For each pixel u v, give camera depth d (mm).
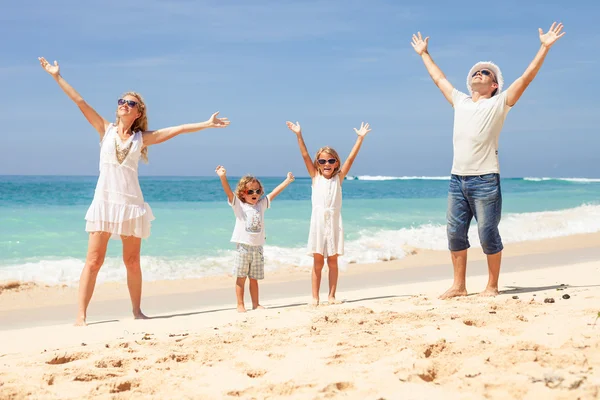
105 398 3025
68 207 19453
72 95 5941
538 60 5754
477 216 6094
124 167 5777
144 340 4355
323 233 6453
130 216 5770
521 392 2797
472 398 2801
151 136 5891
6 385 3189
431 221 16672
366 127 6754
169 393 3094
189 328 5086
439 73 6484
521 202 26547
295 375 3275
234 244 12055
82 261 9844
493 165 5996
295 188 40031
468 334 4020
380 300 6230
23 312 6609
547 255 11445
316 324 4633
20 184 39938
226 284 8617
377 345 3781
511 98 5906
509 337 3838
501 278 7684
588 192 37312
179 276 9133
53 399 3023
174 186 41188
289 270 9820
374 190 40281
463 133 6074
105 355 3850
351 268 10078
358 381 3111
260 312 5852
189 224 15023
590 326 3967
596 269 8258
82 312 5652
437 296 6410
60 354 3867
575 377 2881
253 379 3273
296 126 6742
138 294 6020
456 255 6207
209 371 3441
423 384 3037
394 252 11445
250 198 6379
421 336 3977
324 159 6566
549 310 4754
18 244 11406
